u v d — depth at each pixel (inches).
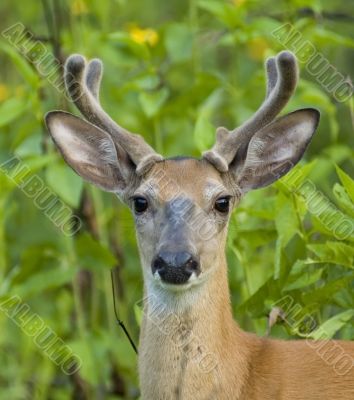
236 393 441.1
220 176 456.8
